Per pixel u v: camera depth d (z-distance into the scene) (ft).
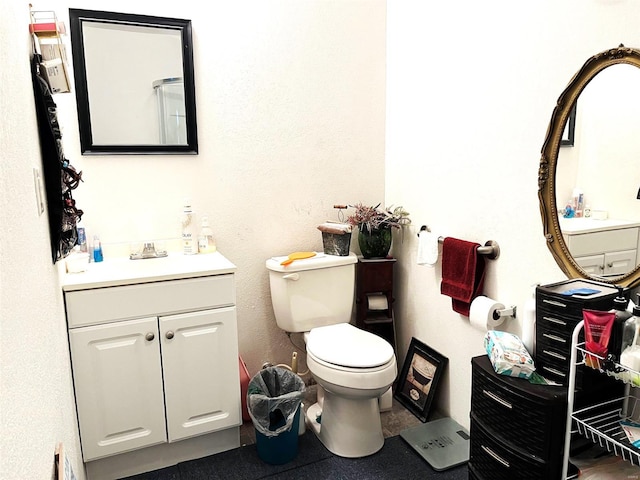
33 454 2.35
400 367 8.93
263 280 8.41
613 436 4.25
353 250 9.00
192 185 7.70
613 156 4.66
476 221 6.72
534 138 5.65
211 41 7.48
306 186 8.50
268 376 7.23
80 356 5.84
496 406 5.25
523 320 5.67
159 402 6.36
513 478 5.09
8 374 1.97
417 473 6.42
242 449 7.04
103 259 7.18
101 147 7.06
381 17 8.62
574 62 5.09
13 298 2.28
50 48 4.38
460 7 6.73
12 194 2.52
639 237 4.43
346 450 6.79
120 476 6.43
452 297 6.97
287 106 8.14
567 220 5.23
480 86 6.45
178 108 7.43
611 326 3.97
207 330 6.53
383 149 9.04
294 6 7.94
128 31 6.98
